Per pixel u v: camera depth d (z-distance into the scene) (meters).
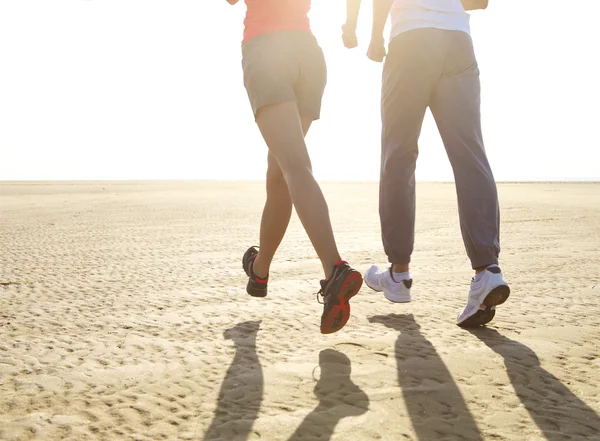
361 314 2.83
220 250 5.74
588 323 2.62
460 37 2.56
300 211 1.95
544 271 4.19
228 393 1.79
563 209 12.55
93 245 6.20
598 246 5.70
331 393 1.78
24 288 3.66
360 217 10.86
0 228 8.47
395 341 2.33
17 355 2.21
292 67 2.12
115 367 2.05
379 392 1.79
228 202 17.91
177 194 26.67
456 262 4.73
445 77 2.58
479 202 2.45
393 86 2.64
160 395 1.78
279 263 4.72
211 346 2.30
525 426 1.55
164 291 3.54
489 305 2.45
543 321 2.66
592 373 1.95
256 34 2.14
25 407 1.70
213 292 3.50
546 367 2.01
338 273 1.84
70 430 1.54
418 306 3.01
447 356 2.13
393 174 2.74
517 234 7.05
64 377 1.95
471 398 1.74
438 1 2.55
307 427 1.54
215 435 1.50
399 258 2.81
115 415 1.64
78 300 3.27
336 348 2.24
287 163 2.03
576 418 1.60
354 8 2.60
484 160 2.52
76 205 16.34
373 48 2.77
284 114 2.07
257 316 2.82
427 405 1.69
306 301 3.19
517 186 42.50
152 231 7.96
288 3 2.15
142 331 2.55
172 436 1.50
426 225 8.74
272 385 1.85
